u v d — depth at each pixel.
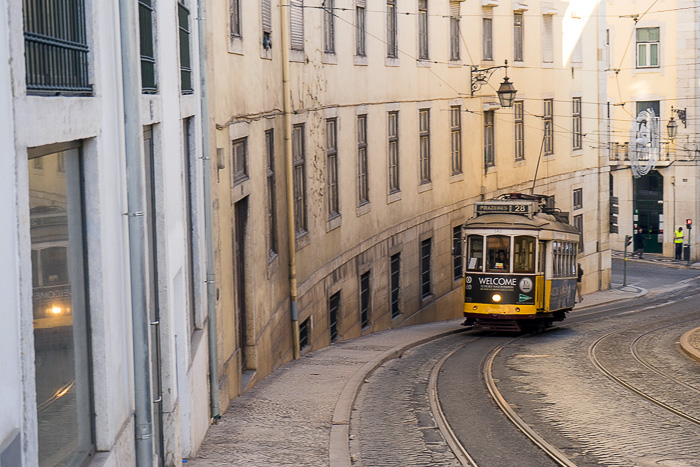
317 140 25.27
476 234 31.14
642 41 61.56
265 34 20.67
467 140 38.66
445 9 36.28
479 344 28.00
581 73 49.84
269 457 13.19
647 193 63.00
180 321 12.42
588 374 21.22
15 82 5.58
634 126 61.88
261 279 19.75
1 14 5.36
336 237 26.88
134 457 8.83
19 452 5.46
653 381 20.17
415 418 16.42
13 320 5.49
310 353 24.08
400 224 32.56
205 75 14.86
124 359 8.52
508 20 42.22
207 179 14.86
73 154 7.30
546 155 46.34
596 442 14.45
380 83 30.62
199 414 13.70
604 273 52.16
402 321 32.94
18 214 5.60
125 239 8.68
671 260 61.34
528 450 14.08
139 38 9.64
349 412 16.41
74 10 7.27
